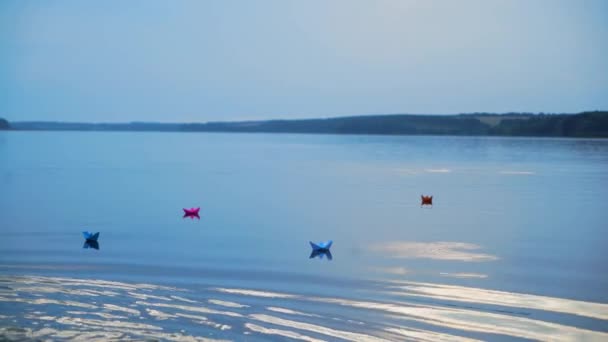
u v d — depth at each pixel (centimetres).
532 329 1330
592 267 1870
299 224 2622
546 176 4922
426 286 1653
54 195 3512
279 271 1811
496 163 6456
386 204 3266
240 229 2503
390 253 2064
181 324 1330
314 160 6912
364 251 2100
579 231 2469
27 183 4103
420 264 1903
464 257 2006
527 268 1853
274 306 1466
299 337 1272
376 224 2633
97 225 2562
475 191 3888
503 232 2444
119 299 1495
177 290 1587
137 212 2930
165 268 1834
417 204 3262
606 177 4831
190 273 1775
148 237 2322
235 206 3153
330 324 1349
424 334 1298
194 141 14638
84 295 1522
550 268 1858
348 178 4716
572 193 3766
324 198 3481
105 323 1329
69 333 1272
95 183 4156
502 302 1515
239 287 1628
